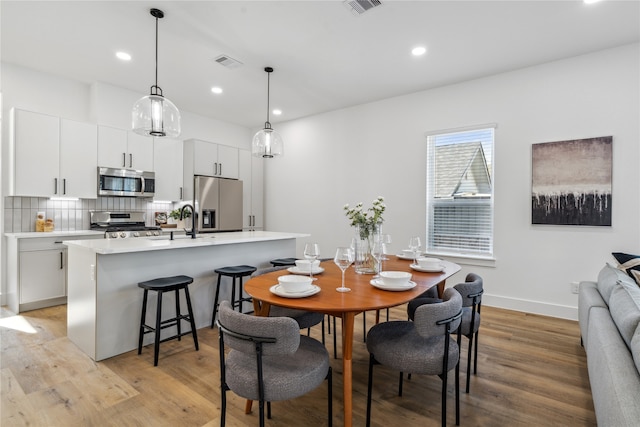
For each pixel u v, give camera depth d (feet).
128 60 11.48
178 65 11.77
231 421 5.84
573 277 10.93
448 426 5.73
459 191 13.23
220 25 9.22
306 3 8.21
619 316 5.24
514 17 8.72
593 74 10.57
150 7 8.43
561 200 11.01
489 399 6.52
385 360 5.48
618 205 10.19
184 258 9.86
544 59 11.08
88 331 8.24
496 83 12.27
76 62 11.66
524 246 11.76
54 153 12.41
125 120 14.33
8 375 7.27
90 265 8.18
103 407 6.17
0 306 12.00
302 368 4.83
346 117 16.25
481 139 12.73
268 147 11.46
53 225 12.89
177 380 7.15
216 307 10.30
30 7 8.43
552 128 11.23
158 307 7.89
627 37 9.68
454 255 13.16
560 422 5.82
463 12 8.54
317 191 17.38
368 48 10.43
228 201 17.33
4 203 12.03
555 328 10.23
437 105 13.58
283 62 11.46
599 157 10.41
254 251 12.03
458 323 5.51
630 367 3.98
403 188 14.47
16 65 12.00
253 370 4.76
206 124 18.06
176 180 16.39
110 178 13.82
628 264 8.04
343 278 6.53
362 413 6.13
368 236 7.77
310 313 7.49
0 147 11.86
